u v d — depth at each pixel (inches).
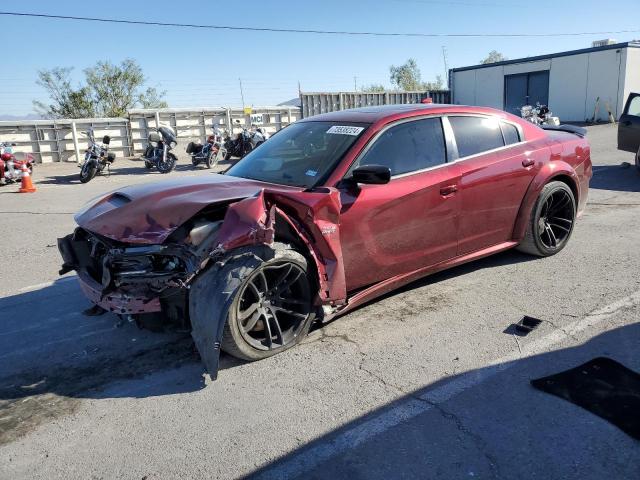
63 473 101.9
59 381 135.8
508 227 194.1
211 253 127.3
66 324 170.9
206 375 135.1
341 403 119.8
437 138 173.0
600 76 1009.5
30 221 356.8
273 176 162.6
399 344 145.8
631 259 204.5
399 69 1983.3
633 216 274.4
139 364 142.7
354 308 169.9
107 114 1428.4
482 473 96.3
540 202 198.1
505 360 134.5
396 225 157.9
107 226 135.9
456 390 122.4
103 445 109.6
